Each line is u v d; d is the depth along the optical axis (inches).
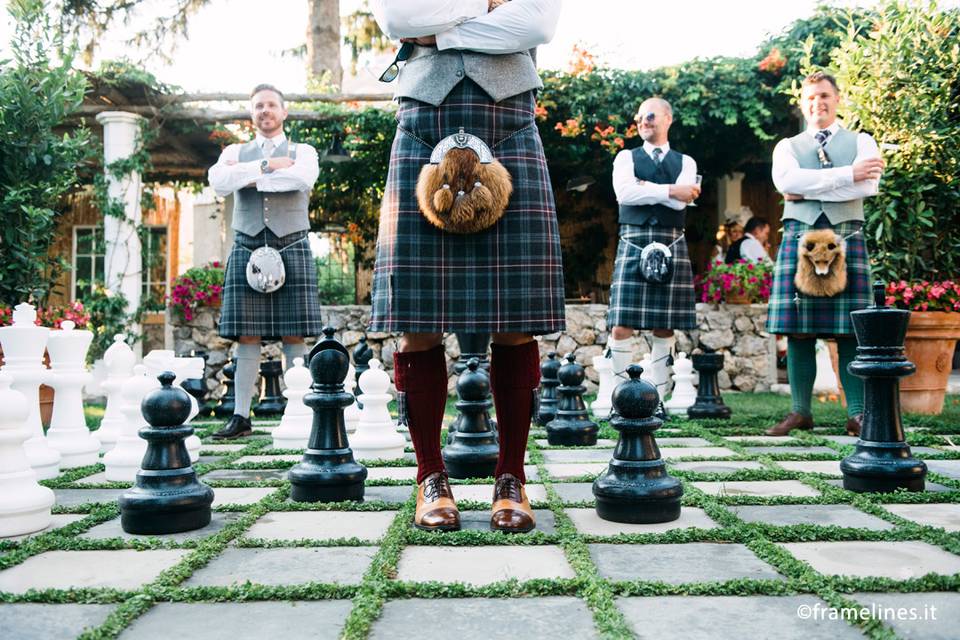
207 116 292.5
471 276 74.8
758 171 406.6
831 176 143.4
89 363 274.5
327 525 78.7
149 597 54.4
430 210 72.1
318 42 388.2
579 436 137.6
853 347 149.3
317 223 408.2
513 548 68.7
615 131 306.8
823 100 149.4
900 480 90.7
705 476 102.9
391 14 73.3
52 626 50.4
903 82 179.9
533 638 47.9
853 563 62.8
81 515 85.5
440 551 67.7
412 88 76.1
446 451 107.9
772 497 88.6
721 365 180.9
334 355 91.9
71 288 415.8
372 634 48.6
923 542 69.6
